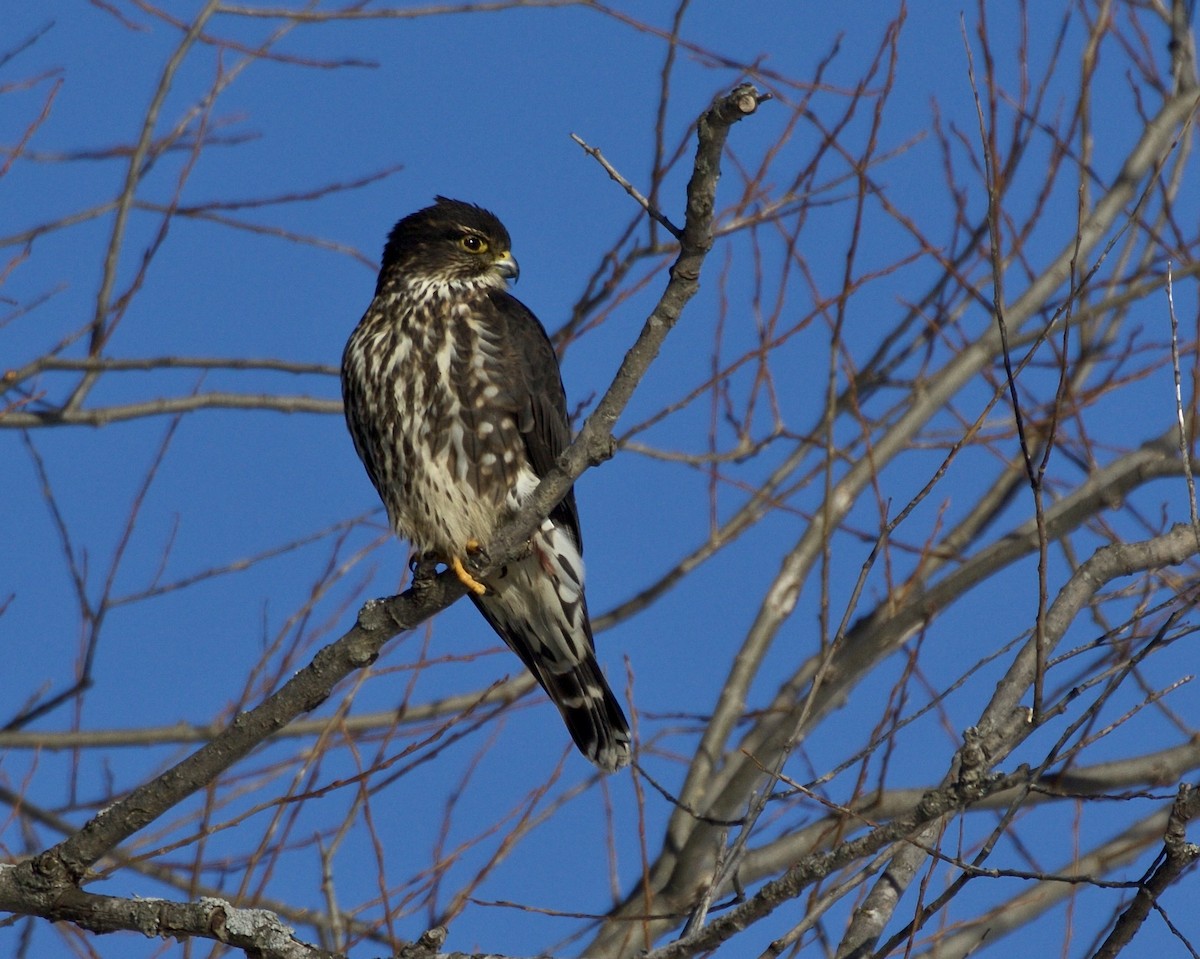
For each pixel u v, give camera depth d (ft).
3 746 43.86
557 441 38.55
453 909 33.04
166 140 44.52
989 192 26.00
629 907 38.86
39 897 27.61
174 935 27.32
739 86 22.76
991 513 47.93
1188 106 48.57
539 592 37.45
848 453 47.50
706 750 42.60
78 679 43.60
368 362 38.22
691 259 24.91
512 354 38.09
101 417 44.60
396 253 40.68
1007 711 28.73
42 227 43.32
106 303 44.32
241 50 44.98
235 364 46.44
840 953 27.61
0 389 41.27
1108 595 33.50
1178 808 23.26
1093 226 47.24
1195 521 25.45
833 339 34.06
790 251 43.19
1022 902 34.86
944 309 47.93
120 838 27.94
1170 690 24.57
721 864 25.22
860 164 38.99
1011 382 24.91
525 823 34.96
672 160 45.03
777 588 45.03
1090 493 43.39
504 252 40.40
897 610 42.70
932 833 28.48
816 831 39.63
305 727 44.86
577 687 38.52
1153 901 23.66
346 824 34.19
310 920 36.50
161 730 45.42
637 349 26.25
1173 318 26.02
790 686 43.24
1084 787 40.14
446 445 37.47
